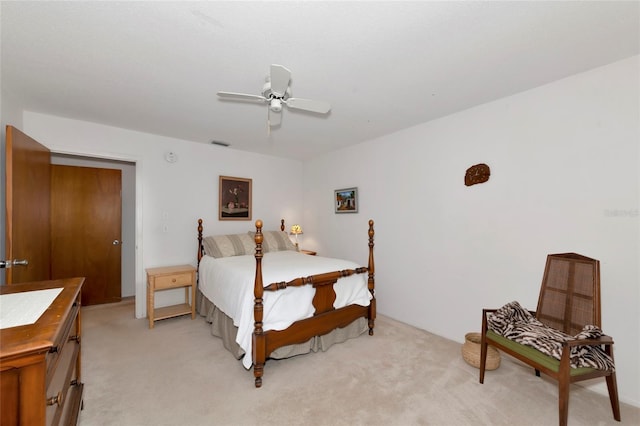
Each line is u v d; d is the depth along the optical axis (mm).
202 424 1662
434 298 2992
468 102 2551
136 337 2871
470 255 2691
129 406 1805
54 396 1057
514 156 2389
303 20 1447
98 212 4051
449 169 2852
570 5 1358
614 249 1924
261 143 3912
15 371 805
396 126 3193
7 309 1092
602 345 1736
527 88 2275
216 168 4055
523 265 2346
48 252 2789
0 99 2252
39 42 1650
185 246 3785
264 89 1870
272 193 4652
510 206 2418
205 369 2270
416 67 1937
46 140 2842
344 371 2242
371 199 3723
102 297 4062
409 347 2660
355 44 1664
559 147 2150
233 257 3461
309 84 2184
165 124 3125
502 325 1990
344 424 1667
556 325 1974
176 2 1325
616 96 1902
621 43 1681
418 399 1895
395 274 3404
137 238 3430
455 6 1355
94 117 2916
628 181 1868
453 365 2334
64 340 1186
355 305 2818
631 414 1748
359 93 2346
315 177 4703
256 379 2039
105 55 1792
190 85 2199
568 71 2018
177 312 3393
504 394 1949
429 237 3037
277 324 2221
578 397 1919
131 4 1341
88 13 1406
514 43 1673
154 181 3533
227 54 1772
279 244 4105
